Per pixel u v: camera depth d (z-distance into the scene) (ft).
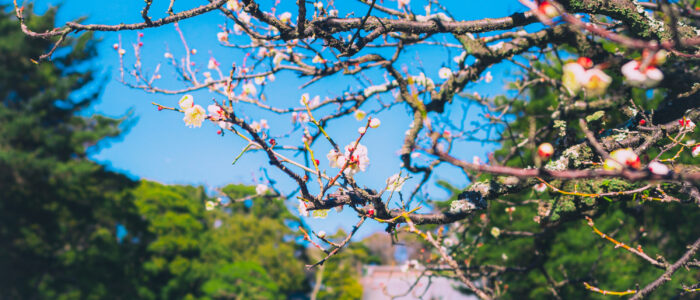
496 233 20.25
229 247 113.91
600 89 6.03
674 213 31.40
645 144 11.12
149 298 79.66
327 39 11.59
